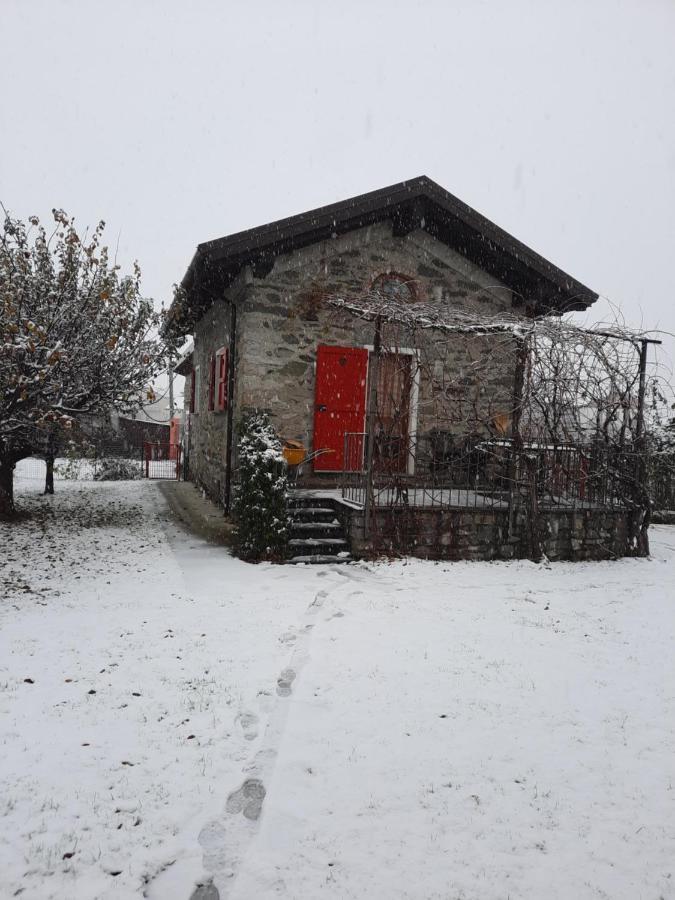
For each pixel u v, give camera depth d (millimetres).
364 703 3572
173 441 24625
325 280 8648
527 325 7066
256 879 2258
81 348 8070
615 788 2857
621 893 2244
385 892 2219
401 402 8055
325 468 8633
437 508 7141
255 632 4660
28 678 3824
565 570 7035
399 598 5613
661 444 11461
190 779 2838
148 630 4691
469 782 2871
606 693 3805
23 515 9828
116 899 2166
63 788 2748
